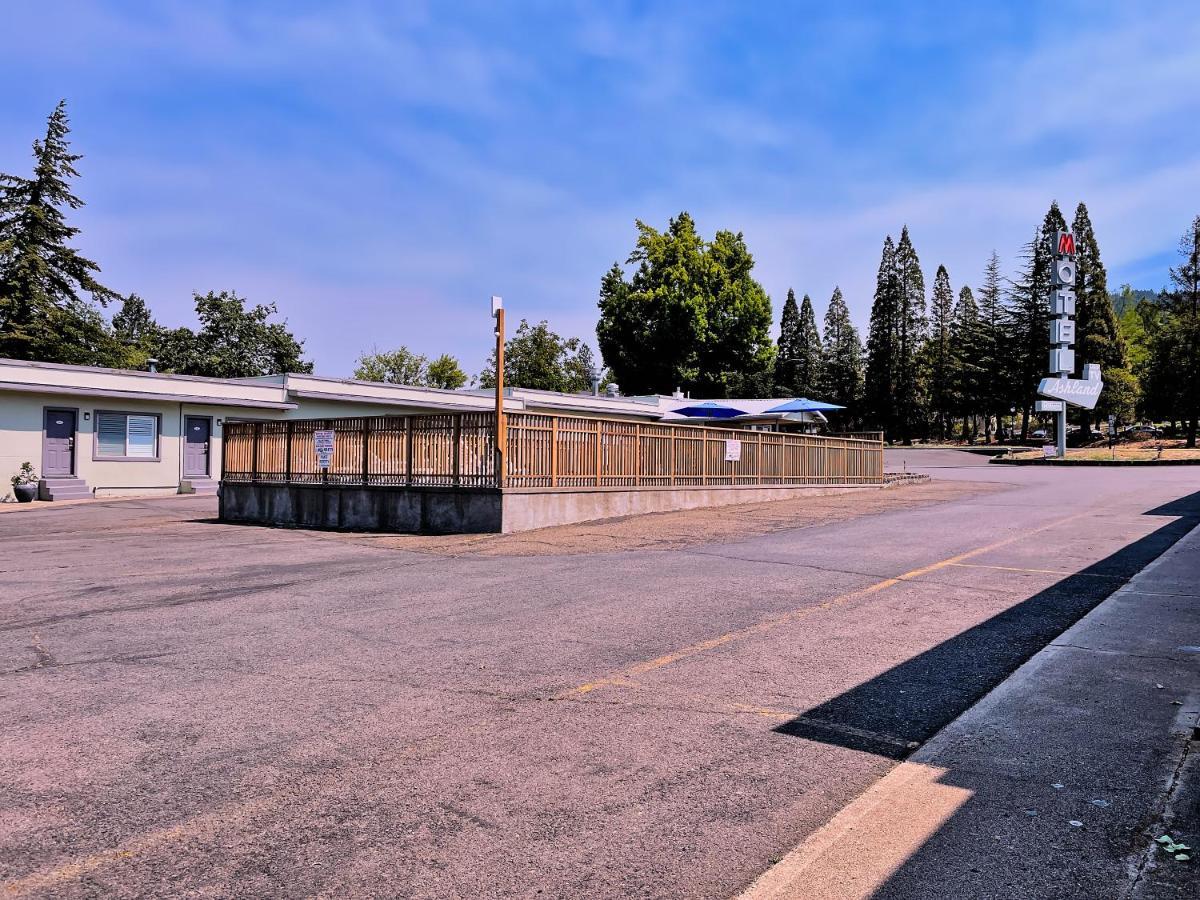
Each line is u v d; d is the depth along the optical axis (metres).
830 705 4.79
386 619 7.23
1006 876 2.88
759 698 4.93
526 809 3.49
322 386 30.30
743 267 55.34
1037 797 3.49
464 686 5.23
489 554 11.27
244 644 6.38
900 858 3.02
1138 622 6.34
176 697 5.05
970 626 6.56
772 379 66.50
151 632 6.82
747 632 6.50
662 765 3.95
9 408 23.33
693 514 15.80
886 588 8.12
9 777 3.85
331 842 3.21
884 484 23.95
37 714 4.75
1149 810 3.33
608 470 15.32
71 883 2.92
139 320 95.12
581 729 4.45
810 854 3.06
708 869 2.99
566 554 11.05
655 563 10.02
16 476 23.47
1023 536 11.58
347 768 3.94
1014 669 5.43
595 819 3.40
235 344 54.50
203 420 27.88
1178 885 2.77
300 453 16.95
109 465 25.47
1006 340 62.50
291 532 15.09
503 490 13.34
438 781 3.78
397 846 3.18
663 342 53.16
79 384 24.53
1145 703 4.58
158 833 3.29
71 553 12.11
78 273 43.88
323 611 7.61
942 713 4.64
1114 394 51.53
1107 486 20.73
